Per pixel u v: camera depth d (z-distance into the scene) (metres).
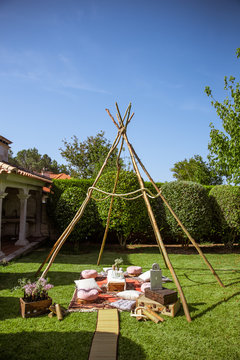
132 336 3.70
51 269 7.70
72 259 9.30
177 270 7.68
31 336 3.68
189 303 4.98
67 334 3.73
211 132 9.40
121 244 11.66
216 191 11.59
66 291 5.68
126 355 3.22
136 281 6.49
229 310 4.62
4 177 8.77
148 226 12.44
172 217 10.81
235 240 12.81
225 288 5.89
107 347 3.36
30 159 58.38
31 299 4.51
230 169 9.41
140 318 4.23
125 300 5.00
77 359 3.13
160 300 4.50
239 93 8.84
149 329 3.91
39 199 13.48
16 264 8.23
